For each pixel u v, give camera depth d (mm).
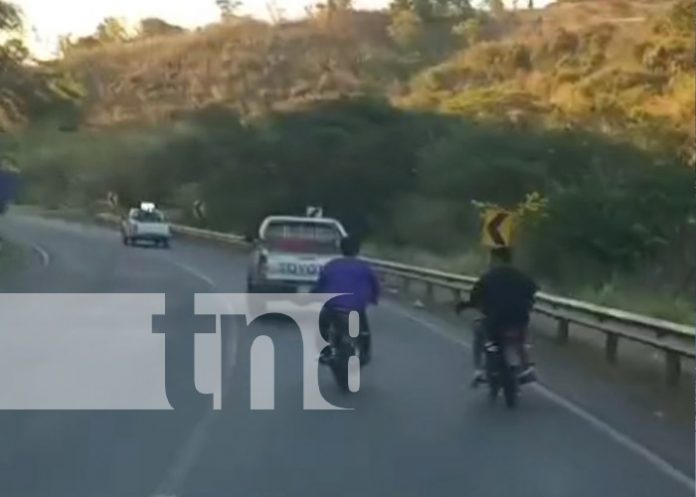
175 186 98062
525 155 55156
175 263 48750
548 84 74750
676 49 67125
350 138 67438
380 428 13086
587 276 40531
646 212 41312
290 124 71188
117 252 56406
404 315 28578
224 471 10578
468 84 84000
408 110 69312
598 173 46062
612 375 18000
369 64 105438
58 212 111188
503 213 29531
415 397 15516
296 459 11203
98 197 114125
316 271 26734
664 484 10281
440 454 11578
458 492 9820
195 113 98438
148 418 13484
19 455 11242
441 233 57344
